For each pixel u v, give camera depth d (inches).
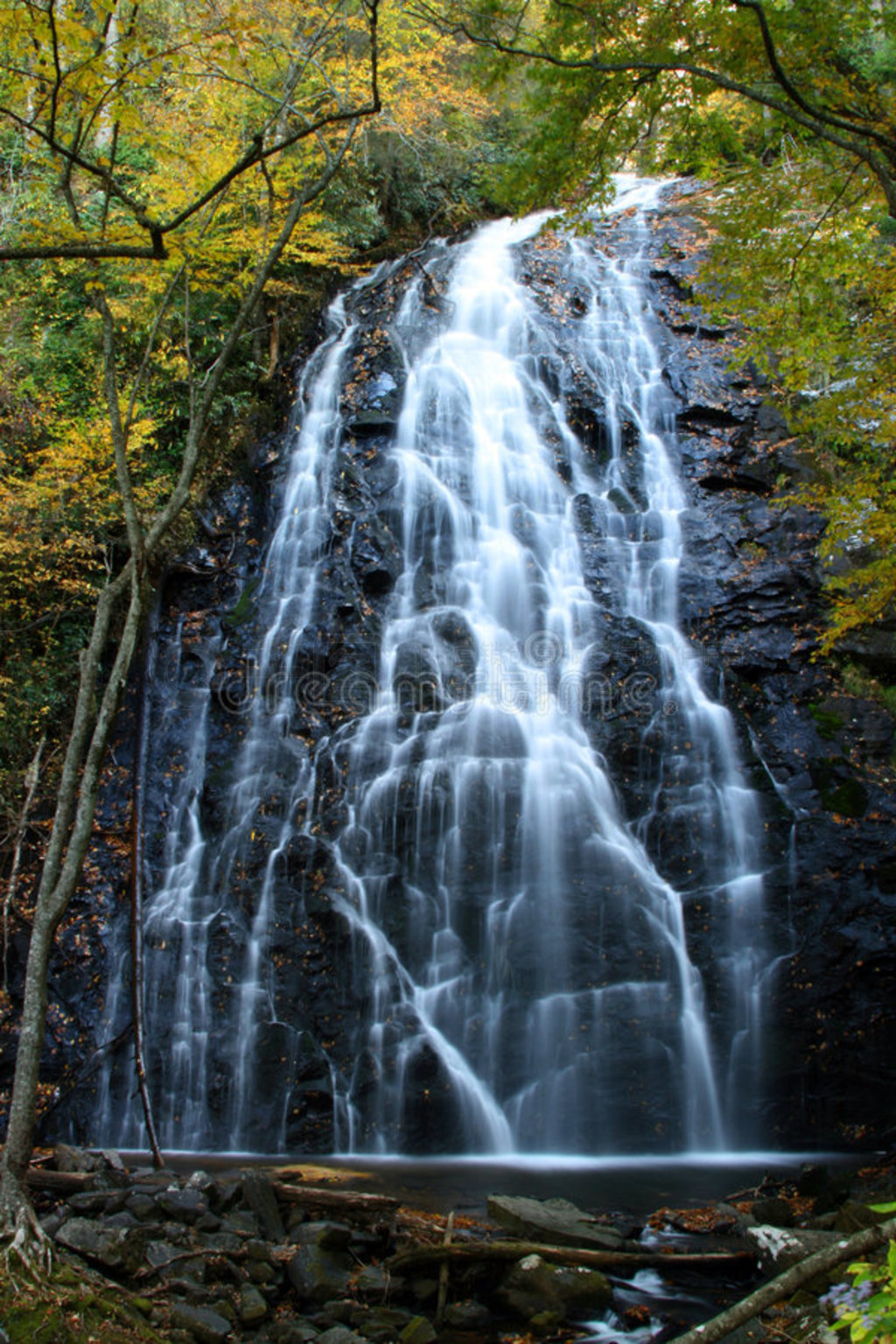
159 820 423.2
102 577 478.0
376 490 512.1
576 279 659.4
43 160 410.6
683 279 642.2
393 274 673.0
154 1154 280.2
